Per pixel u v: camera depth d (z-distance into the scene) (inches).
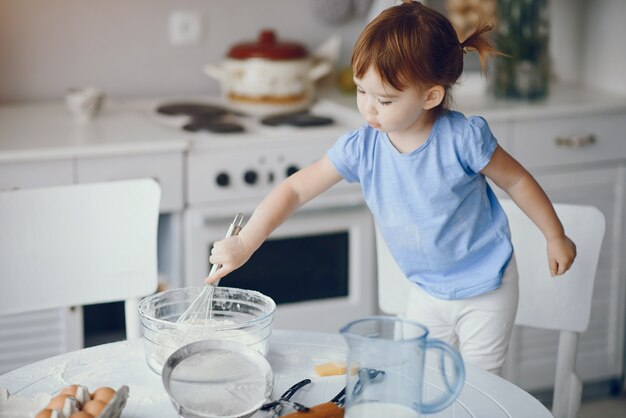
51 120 97.6
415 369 38.2
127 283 67.7
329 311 98.6
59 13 105.7
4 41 104.2
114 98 110.1
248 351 44.2
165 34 110.6
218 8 112.2
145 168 88.7
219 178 91.3
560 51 121.0
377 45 51.5
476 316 62.7
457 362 38.2
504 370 106.7
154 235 67.7
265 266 95.3
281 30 115.6
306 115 101.4
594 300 109.9
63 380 48.9
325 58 112.9
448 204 58.8
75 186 65.9
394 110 52.8
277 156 93.3
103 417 39.4
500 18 107.0
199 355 43.5
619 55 112.4
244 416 41.3
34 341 88.4
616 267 110.1
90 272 66.8
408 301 66.2
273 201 58.1
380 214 61.1
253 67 102.1
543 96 107.9
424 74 51.9
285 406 44.4
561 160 104.9
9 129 92.5
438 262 61.9
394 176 58.6
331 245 97.4
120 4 107.9
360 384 38.6
